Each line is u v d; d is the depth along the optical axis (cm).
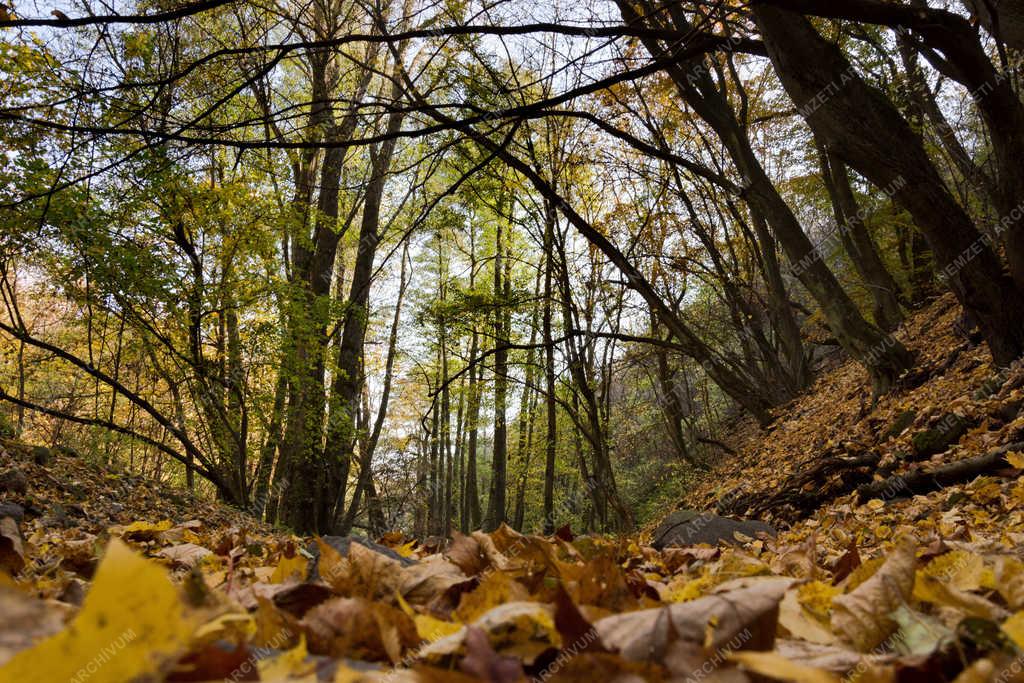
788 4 587
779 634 121
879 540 417
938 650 91
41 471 822
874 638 106
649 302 1107
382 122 1767
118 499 891
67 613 115
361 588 156
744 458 1669
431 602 151
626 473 3234
